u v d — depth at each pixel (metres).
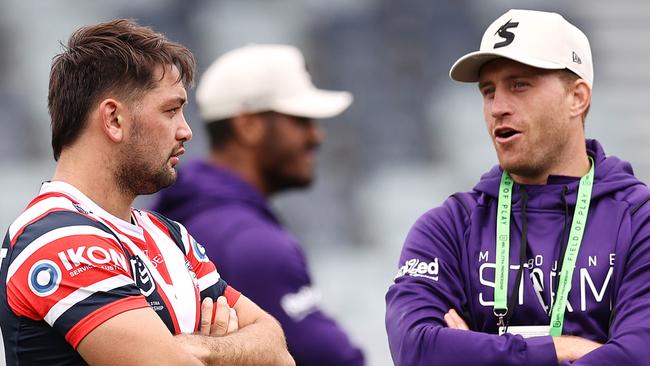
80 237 7.95
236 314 9.09
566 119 9.55
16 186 47.38
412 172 50.19
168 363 7.82
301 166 14.46
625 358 8.70
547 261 9.38
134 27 8.66
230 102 14.08
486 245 9.62
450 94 53.06
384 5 54.50
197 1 53.50
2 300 8.04
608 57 56.91
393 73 53.38
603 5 57.41
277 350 8.78
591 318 9.19
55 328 7.85
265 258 12.67
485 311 9.45
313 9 54.66
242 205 13.25
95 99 8.35
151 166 8.46
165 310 8.30
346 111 51.69
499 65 9.53
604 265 9.27
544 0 56.66
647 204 9.46
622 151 53.22
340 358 12.90
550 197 9.59
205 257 9.23
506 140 9.51
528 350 8.84
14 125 50.16
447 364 9.02
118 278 7.95
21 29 53.50
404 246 10.16
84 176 8.35
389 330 9.74
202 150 42.91
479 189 9.96
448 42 54.03
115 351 7.79
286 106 14.17
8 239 8.16
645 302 8.98
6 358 8.12
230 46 53.00
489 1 55.03
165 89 8.52
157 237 8.70
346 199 48.00
